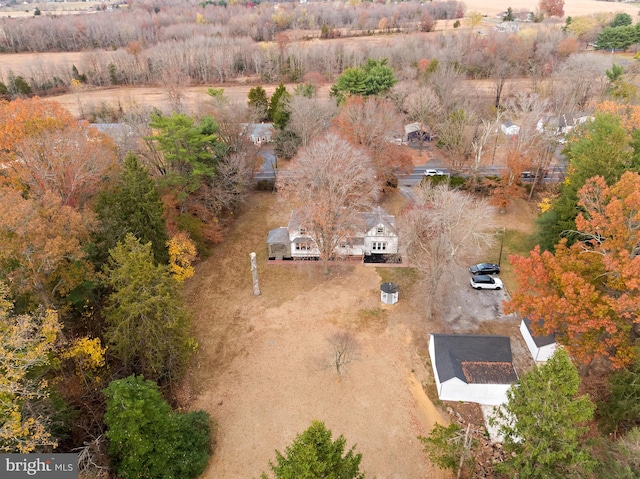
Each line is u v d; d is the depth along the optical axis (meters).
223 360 39.31
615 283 31.03
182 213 52.22
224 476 30.47
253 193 68.00
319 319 43.53
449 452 27.77
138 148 53.53
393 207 61.91
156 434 28.67
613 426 29.97
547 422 23.50
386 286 45.31
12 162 39.62
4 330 25.86
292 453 21.81
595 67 88.06
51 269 31.95
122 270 31.94
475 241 50.38
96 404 33.44
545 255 34.16
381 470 30.64
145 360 34.78
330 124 68.62
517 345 40.06
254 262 45.09
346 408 34.91
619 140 44.50
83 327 37.94
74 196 42.06
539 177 64.38
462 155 65.44
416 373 37.66
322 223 45.66
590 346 31.44
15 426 23.58
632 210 31.30
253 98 89.81
